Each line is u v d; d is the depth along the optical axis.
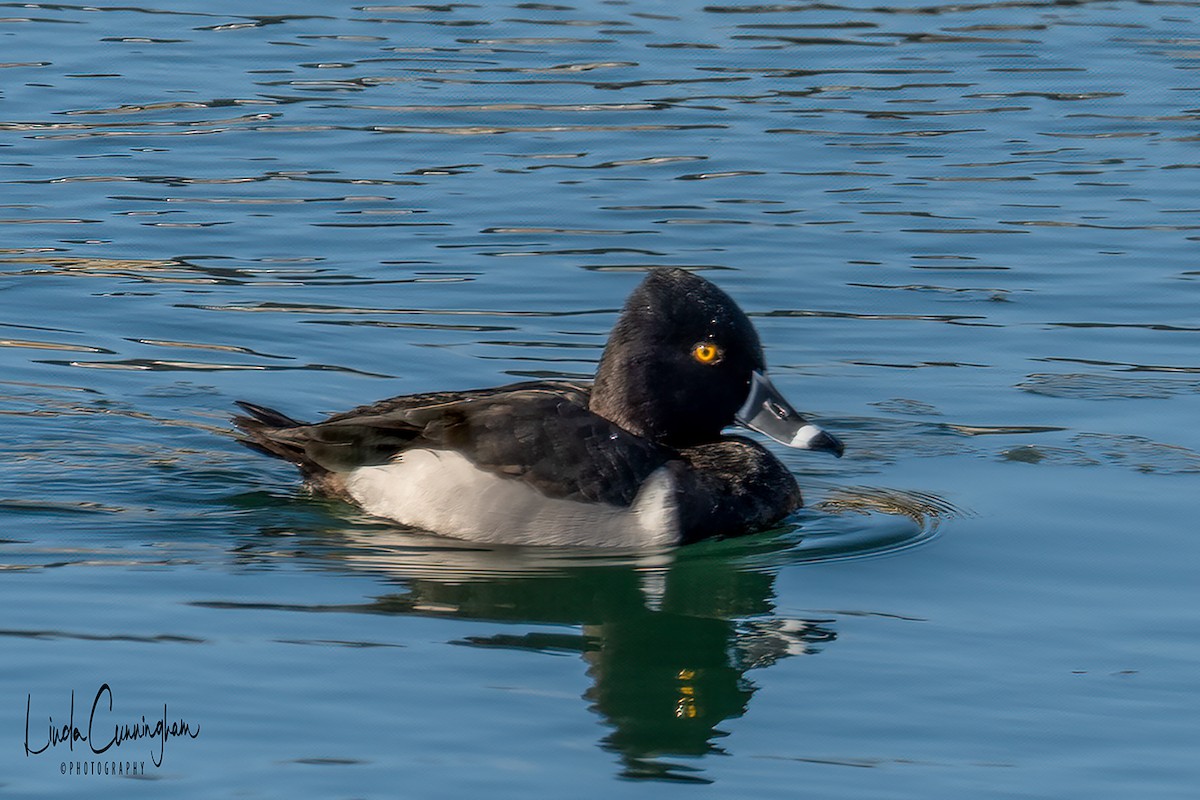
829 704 9.21
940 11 25.56
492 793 8.11
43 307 15.21
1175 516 11.73
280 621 9.98
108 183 18.42
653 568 11.15
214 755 8.38
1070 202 18.38
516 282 16.06
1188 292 16.03
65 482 12.01
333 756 8.41
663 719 8.97
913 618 10.34
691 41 23.86
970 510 11.94
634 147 19.88
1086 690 9.33
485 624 10.12
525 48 23.41
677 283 11.99
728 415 11.99
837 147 19.94
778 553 11.38
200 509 11.76
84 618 9.91
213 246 16.81
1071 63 23.11
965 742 8.80
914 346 14.89
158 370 14.04
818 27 24.69
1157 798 8.23
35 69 21.97
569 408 11.63
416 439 11.71
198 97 21.19
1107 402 13.72
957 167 19.41
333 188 18.48
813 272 16.41
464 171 19.06
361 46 23.36
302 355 14.41
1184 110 21.34
